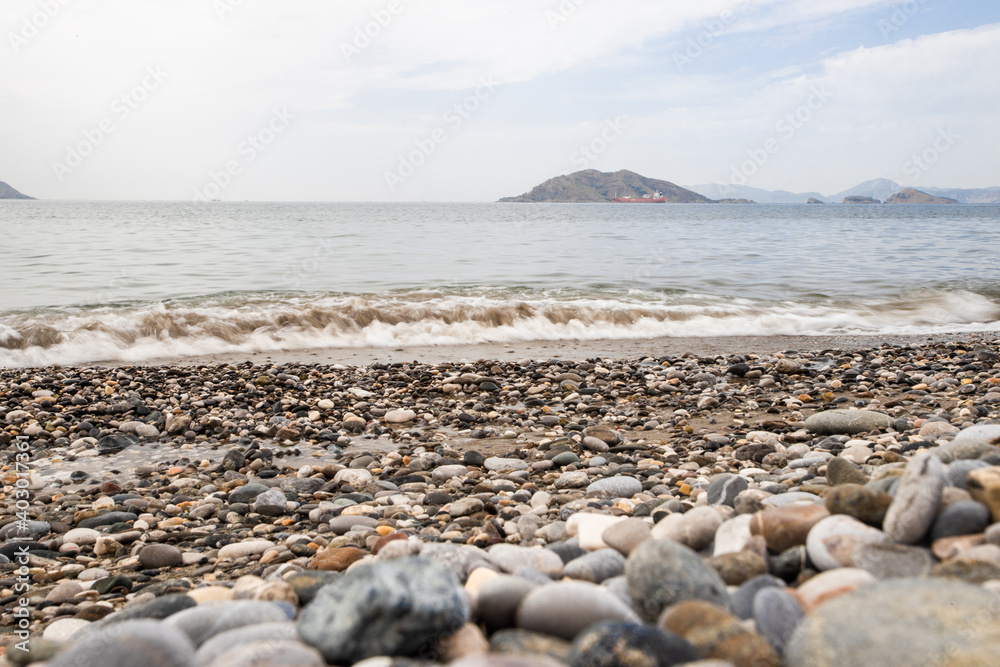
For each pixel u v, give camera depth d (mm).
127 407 7621
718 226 54156
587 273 20547
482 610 2160
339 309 13570
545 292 16500
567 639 2014
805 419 6617
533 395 8297
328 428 7098
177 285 17250
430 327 13211
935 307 15695
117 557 4094
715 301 15953
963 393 7602
